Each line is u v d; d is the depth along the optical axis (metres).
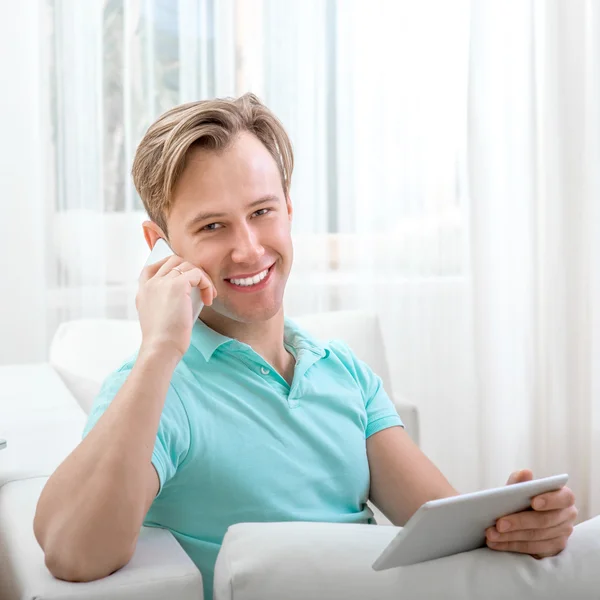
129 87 2.79
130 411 1.06
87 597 0.94
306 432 1.28
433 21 3.00
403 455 1.39
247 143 1.26
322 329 2.11
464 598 0.95
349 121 2.99
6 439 1.49
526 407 3.14
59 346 2.00
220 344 1.26
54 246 2.79
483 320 3.07
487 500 0.92
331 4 2.95
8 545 1.11
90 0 2.74
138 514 1.01
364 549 0.95
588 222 3.01
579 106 3.00
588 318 3.06
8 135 2.77
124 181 2.81
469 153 3.02
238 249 1.23
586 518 3.11
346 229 3.02
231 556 0.93
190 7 2.82
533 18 2.99
